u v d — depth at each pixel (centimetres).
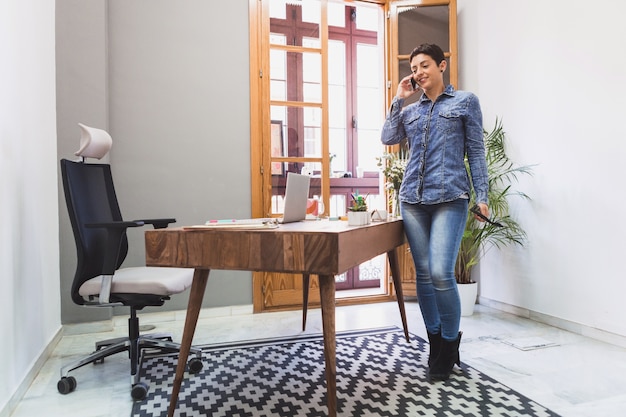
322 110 372
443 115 208
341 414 173
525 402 183
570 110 286
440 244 201
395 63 387
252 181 351
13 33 204
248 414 174
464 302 332
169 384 207
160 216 329
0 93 184
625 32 250
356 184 459
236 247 150
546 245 307
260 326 312
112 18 318
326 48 373
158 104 329
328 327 148
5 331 182
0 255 179
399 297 268
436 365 207
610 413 172
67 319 294
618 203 255
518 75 329
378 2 391
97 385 210
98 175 247
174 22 332
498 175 343
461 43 395
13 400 185
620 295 255
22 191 212
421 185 211
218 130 343
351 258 151
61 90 294
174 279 214
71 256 294
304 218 223
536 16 312
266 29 355
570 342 266
